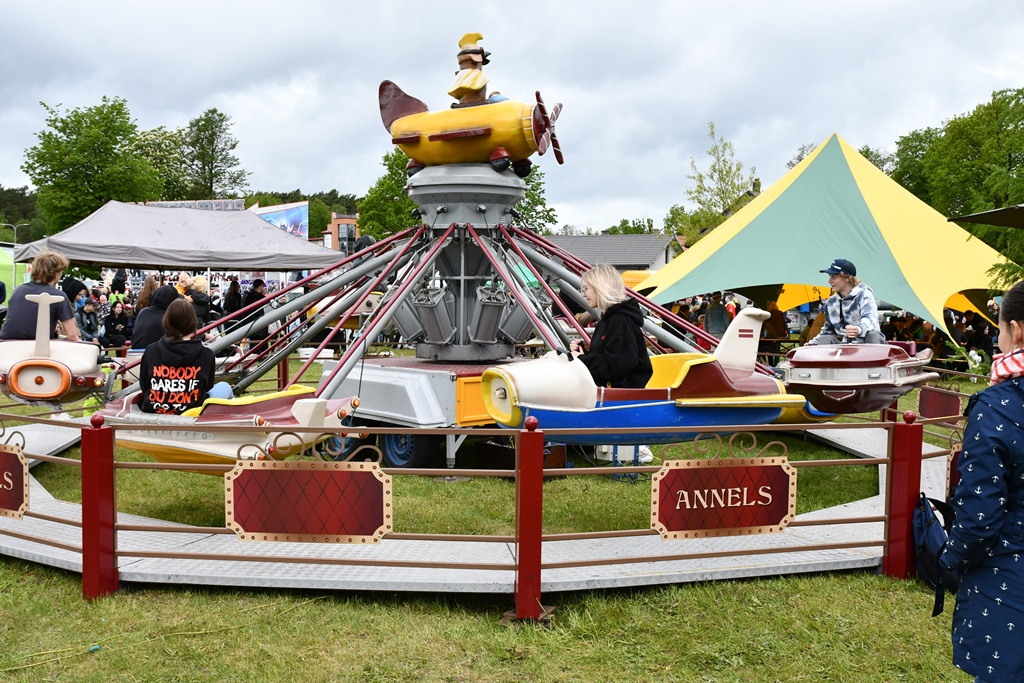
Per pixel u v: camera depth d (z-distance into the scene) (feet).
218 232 53.78
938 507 11.46
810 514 17.38
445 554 14.19
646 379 17.13
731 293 55.93
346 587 12.90
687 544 15.29
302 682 10.75
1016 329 7.43
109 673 10.89
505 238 23.44
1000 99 147.54
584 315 36.63
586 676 11.02
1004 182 34.01
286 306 23.66
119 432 15.72
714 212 107.14
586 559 14.16
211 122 274.77
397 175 129.49
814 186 40.09
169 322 16.22
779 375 23.25
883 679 10.98
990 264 36.09
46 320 19.76
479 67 23.15
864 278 35.40
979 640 7.39
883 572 14.52
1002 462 7.18
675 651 11.75
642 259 216.33
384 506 12.51
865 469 23.98
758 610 13.01
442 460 23.70
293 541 12.74
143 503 19.36
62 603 13.06
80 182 102.94
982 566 7.45
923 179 207.21
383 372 23.13
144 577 13.39
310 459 12.60
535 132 22.30
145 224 51.85
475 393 22.09
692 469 13.17
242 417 15.62
